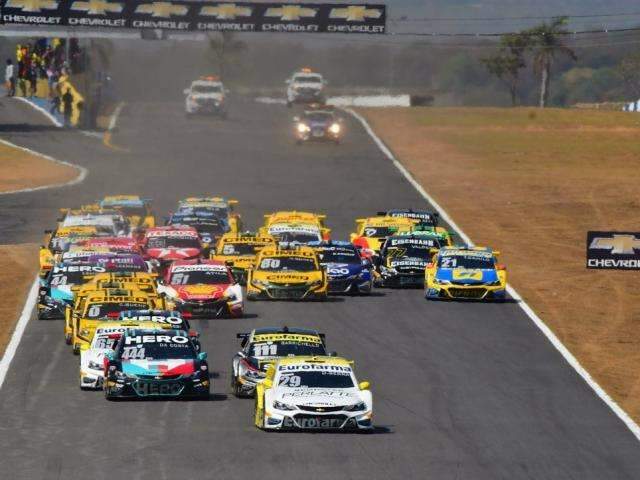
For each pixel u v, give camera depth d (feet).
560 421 304.91
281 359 295.69
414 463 258.16
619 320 453.58
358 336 405.18
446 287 470.80
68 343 389.60
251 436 276.21
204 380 315.99
